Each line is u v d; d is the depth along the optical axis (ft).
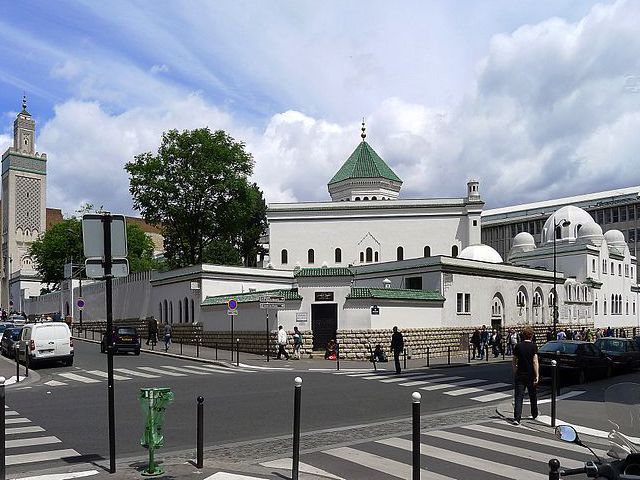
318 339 117.19
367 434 41.73
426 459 34.01
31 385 74.33
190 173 196.65
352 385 70.03
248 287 162.71
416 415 26.45
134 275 195.42
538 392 67.05
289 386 68.90
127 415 49.39
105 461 33.94
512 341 142.92
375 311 117.50
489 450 36.37
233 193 207.62
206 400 57.62
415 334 127.95
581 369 75.05
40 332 94.63
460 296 147.33
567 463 33.17
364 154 262.88
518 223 367.25
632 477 17.40
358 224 226.99
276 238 230.27
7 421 46.75
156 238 437.58
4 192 399.85
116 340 122.62
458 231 220.23
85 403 56.34
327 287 117.60
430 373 86.84
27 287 351.05
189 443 39.09
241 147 211.41
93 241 32.22
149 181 196.85
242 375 82.89
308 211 229.25
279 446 37.96
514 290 171.22
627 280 259.80
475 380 75.97
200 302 153.07
